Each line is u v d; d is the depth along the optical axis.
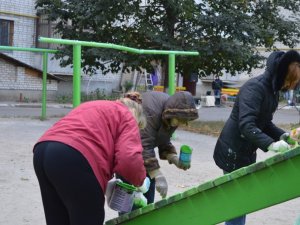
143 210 3.07
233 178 2.76
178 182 6.54
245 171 2.72
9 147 8.47
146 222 3.08
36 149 2.77
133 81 24.94
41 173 2.74
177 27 12.68
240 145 3.71
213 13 12.54
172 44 12.16
